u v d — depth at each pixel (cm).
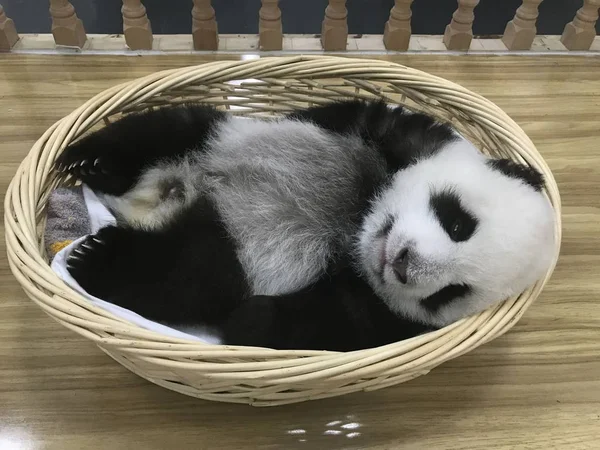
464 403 56
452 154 54
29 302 61
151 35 99
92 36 101
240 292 53
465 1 98
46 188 58
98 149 57
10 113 84
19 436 51
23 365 56
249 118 63
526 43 105
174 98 68
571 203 78
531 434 54
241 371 41
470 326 47
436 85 65
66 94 88
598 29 116
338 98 68
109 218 59
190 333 52
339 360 42
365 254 53
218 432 53
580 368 60
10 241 47
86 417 53
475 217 48
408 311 52
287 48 103
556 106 94
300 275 55
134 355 42
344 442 53
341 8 98
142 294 52
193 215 56
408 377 48
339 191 57
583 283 68
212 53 100
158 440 52
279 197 57
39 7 107
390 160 57
